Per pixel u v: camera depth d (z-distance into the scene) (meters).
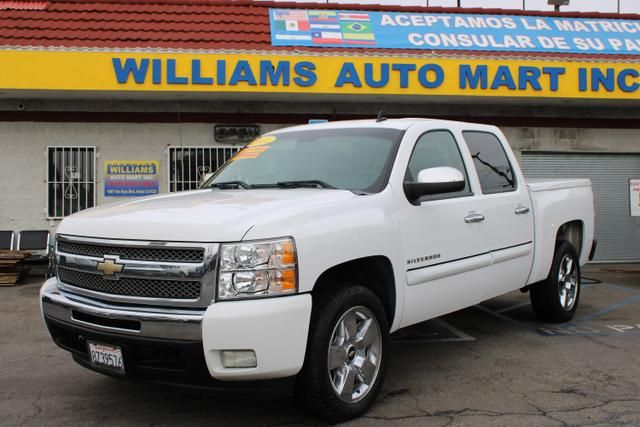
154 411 3.90
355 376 3.72
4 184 10.85
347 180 4.28
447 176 4.12
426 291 4.32
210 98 10.94
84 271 3.55
